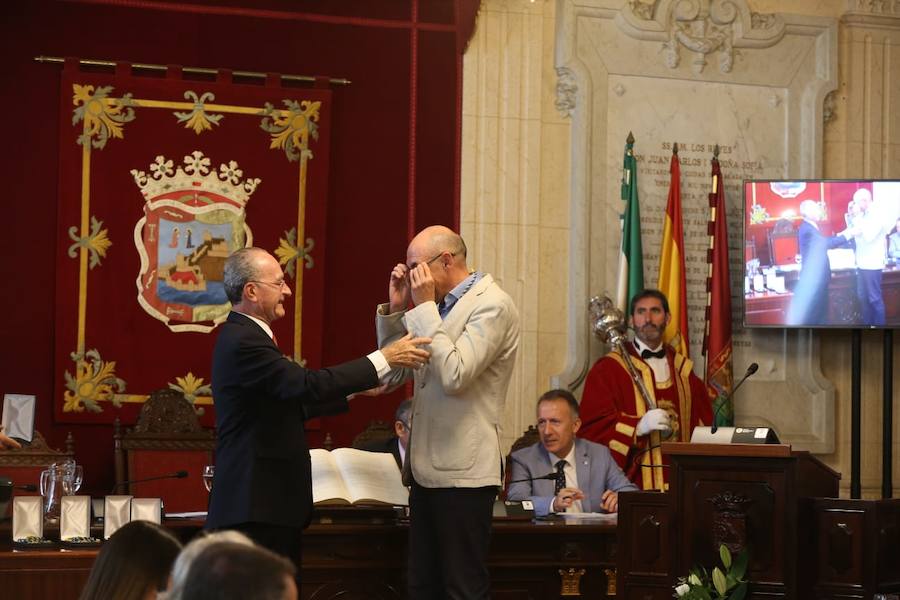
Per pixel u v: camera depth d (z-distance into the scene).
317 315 10.31
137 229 10.09
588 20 11.02
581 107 10.91
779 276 10.65
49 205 9.98
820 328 10.89
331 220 10.48
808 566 6.38
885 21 11.45
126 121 10.11
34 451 9.08
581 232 10.84
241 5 10.39
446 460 6.03
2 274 9.88
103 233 10.03
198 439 9.54
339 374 5.87
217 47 10.34
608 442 9.77
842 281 10.57
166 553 3.10
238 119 10.30
